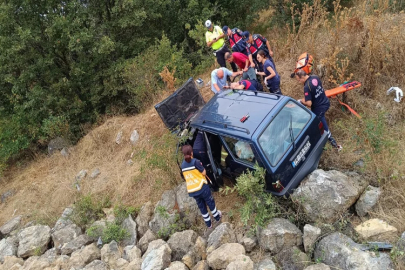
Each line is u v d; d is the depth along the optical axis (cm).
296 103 571
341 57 802
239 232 580
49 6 1230
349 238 477
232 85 700
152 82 1136
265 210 537
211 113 621
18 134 1321
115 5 1335
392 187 525
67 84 1281
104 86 1330
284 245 516
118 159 989
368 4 938
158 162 768
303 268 480
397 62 721
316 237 497
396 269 431
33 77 1260
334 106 714
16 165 1379
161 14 1562
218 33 925
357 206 525
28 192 1092
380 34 726
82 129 1320
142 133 988
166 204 712
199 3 1575
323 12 902
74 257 677
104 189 898
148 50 1262
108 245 673
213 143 608
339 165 594
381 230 471
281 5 1284
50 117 1252
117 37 1448
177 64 1166
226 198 654
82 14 1295
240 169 573
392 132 619
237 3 1598
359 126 650
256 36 808
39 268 684
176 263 556
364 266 433
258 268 491
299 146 545
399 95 664
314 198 521
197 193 570
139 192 819
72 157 1118
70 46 1170
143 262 587
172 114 811
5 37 1184
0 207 1112
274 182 529
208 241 583
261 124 534
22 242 800
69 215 829
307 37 936
